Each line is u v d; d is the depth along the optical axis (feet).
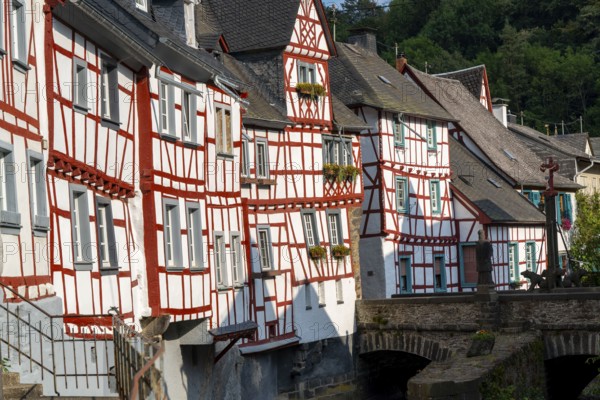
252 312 117.70
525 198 193.57
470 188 179.83
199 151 101.35
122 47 84.84
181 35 102.99
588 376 139.44
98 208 81.97
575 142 241.76
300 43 134.21
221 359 110.63
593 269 184.75
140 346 51.29
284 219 127.75
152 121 90.94
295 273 128.26
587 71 304.30
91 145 79.87
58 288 72.02
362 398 139.64
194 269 98.07
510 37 310.86
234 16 134.62
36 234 68.59
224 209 108.88
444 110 176.86
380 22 318.24
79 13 76.54
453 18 314.14
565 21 327.47
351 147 143.74
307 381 130.00
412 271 161.68
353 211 142.51
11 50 66.44
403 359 144.97
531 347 118.62
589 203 193.36
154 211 90.38
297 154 131.54
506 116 230.89
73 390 68.23
